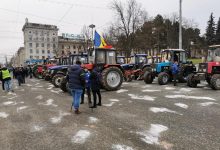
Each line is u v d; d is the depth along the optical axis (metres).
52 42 95.88
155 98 9.03
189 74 13.05
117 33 35.03
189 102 8.10
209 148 4.22
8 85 12.80
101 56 12.04
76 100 6.90
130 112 6.90
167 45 48.38
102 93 10.82
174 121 5.87
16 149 4.38
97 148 4.30
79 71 6.88
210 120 5.91
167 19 50.03
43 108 7.83
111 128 5.42
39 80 21.50
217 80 11.05
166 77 13.76
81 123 5.89
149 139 4.68
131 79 16.33
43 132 5.28
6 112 7.37
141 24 35.78
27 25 92.12
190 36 51.69
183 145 4.36
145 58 19.39
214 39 65.75
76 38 99.00
